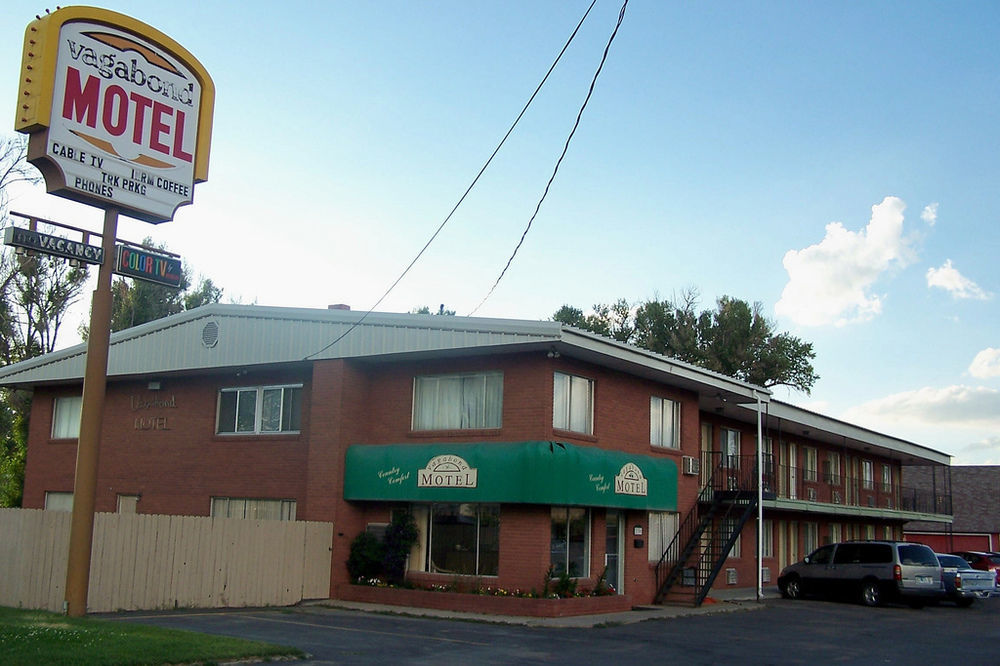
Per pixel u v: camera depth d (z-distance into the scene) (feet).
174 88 58.90
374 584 75.56
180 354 90.17
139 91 56.95
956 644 60.54
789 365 199.31
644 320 208.64
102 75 55.16
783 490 120.37
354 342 78.43
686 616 74.02
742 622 71.20
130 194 55.93
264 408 87.40
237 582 69.62
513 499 68.85
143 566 63.82
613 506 74.64
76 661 36.42
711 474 104.42
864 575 91.35
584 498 70.85
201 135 60.13
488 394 74.43
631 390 82.33
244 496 86.02
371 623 61.46
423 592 71.77
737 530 88.12
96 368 55.26
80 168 53.47
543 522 69.82
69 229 54.08
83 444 54.85
